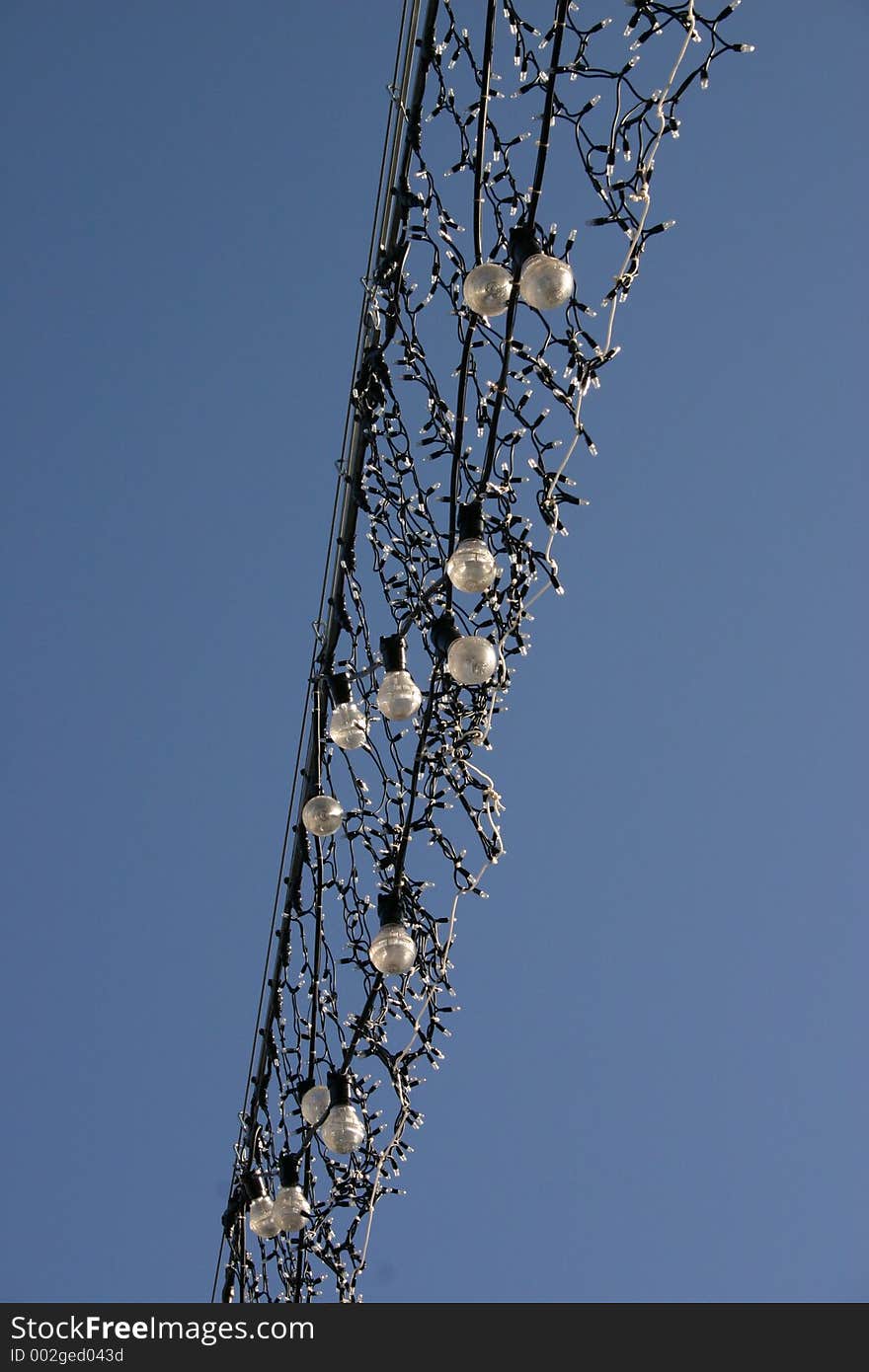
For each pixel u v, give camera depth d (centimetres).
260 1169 379
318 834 310
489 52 236
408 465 283
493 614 263
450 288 256
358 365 289
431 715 279
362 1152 317
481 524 255
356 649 317
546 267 219
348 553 315
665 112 220
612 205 224
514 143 242
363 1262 325
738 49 215
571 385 236
